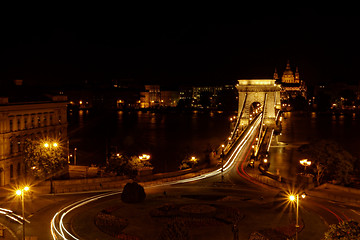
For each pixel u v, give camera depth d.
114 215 57.50
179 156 147.25
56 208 61.50
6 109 78.06
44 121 92.94
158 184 81.19
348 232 35.97
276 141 179.75
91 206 62.44
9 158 78.75
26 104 84.75
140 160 93.81
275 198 65.06
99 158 140.12
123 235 49.44
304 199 68.19
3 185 76.75
